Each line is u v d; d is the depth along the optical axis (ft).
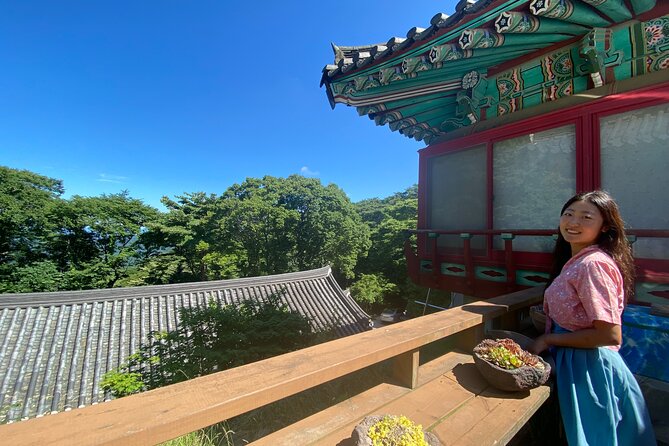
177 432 2.67
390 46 7.84
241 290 33.24
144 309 26.99
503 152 11.18
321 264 79.20
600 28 8.27
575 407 4.35
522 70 10.70
